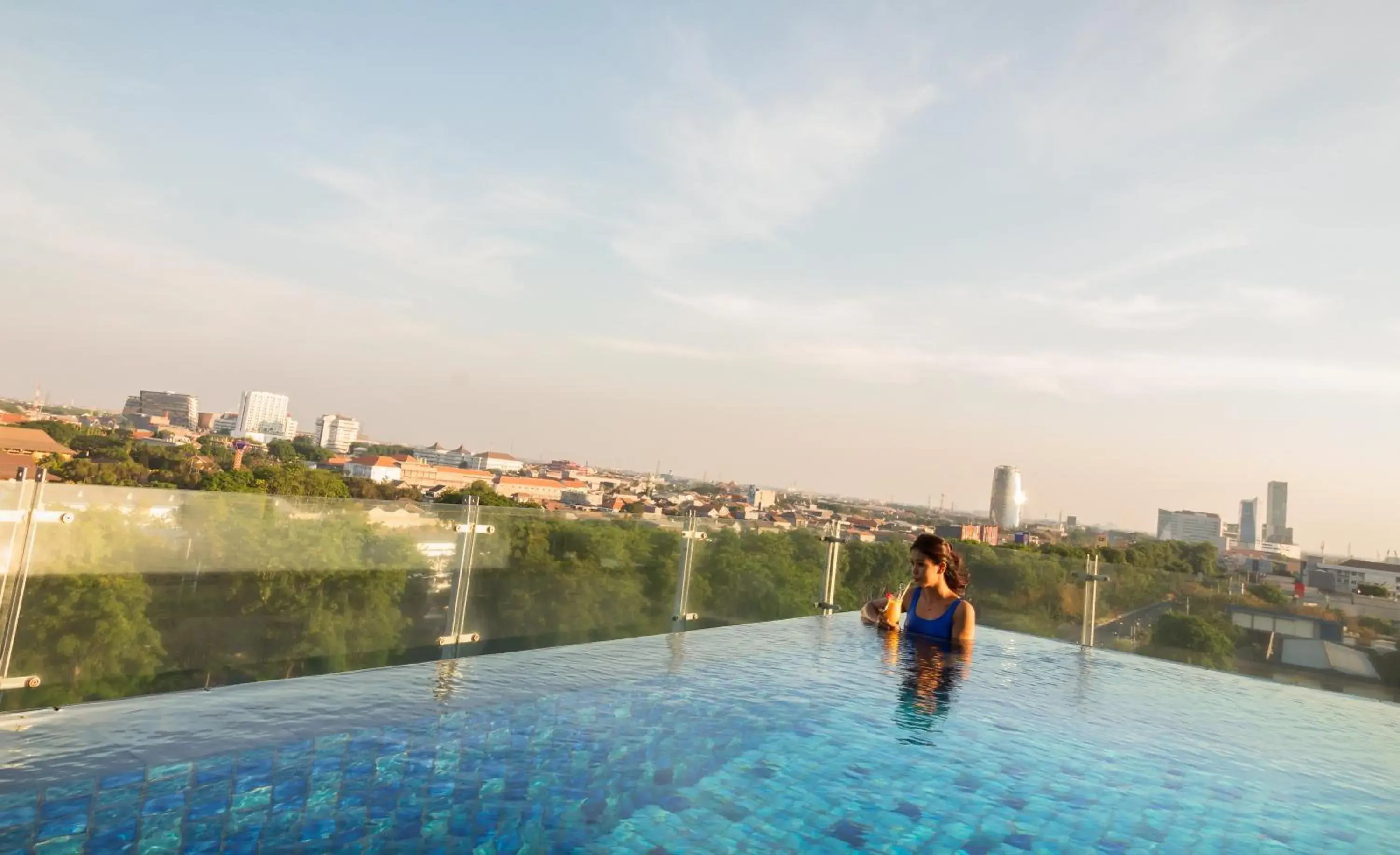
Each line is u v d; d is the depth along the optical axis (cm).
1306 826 245
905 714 343
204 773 196
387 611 429
